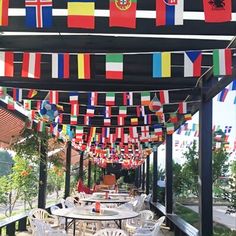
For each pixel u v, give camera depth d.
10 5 2.93
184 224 7.27
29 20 2.65
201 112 5.62
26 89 5.67
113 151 13.80
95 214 5.85
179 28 3.50
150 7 3.11
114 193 13.41
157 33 3.50
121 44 4.23
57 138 8.57
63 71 3.86
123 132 9.41
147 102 5.60
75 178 18.12
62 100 6.59
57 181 14.51
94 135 9.09
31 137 7.78
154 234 5.02
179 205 13.03
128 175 29.97
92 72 4.75
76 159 18.23
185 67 3.65
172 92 5.87
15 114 7.02
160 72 3.54
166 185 9.55
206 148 5.55
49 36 4.22
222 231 8.02
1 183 8.95
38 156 8.10
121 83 5.27
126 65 5.02
